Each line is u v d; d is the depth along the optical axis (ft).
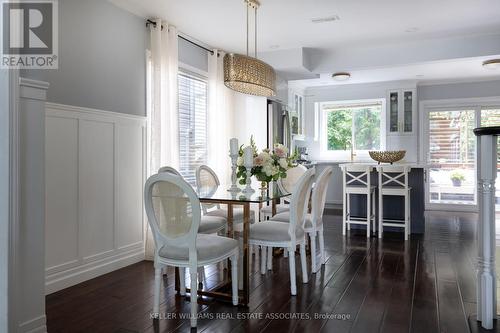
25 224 6.77
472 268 11.64
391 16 13.64
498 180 22.41
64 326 7.72
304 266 10.27
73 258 10.38
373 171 17.71
